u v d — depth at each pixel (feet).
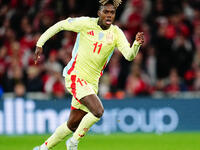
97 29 83.05
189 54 169.27
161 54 168.45
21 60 163.22
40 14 178.19
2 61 164.04
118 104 146.92
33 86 151.33
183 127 150.51
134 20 175.63
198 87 163.63
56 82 151.12
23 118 143.23
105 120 146.20
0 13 182.50
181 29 175.42
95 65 83.41
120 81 157.89
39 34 173.27
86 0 181.47
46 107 144.36
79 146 121.39
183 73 167.43
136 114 147.74
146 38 171.53
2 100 142.20
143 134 146.20
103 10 81.20
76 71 83.25
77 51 83.97
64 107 145.28
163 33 172.04
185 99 150.41
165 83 159.43
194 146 120.98
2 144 124.16
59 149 112.68
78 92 81.56
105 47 82.84
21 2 184.44
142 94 154.30
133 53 80.02
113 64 159.33
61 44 166.61
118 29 84.12
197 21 181.98
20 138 135.85
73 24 83.30
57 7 180.65
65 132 85.40
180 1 184.03
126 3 179.83
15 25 176.96
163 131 149.18
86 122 80.12
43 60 163.63
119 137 139.44
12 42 173.47
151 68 164.14
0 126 142.10
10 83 154.30
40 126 144.05
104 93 153.48
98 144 124.98
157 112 148.87
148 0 183.01
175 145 122.83
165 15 180.86
